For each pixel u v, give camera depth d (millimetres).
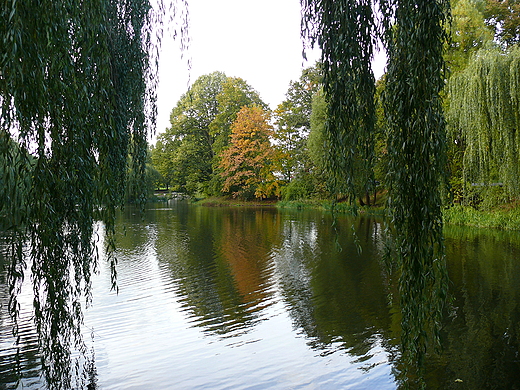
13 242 3025
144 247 13141
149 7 4711
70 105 3160
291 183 37156
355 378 4402
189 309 6793
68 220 3553
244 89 44531
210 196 45312
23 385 4219
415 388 4156
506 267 9367
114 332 5754
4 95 2531
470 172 15812
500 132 14164
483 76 14500
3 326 5918
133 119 4676
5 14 2486
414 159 2943
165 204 41281
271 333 5703
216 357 4949
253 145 39875
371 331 5715
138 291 7852
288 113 39438
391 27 3248
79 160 3299
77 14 3230
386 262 3414
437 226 3021
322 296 7488
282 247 13102
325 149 3486
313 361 4816
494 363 4645
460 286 7793
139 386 4285
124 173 4488
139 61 4551
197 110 45031
